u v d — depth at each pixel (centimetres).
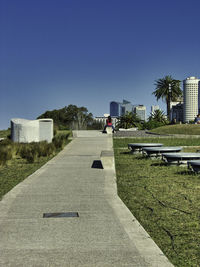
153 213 633
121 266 402
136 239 491
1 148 1625
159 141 2395
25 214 632
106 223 570
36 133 2152
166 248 464
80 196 783
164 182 941
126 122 7069
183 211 642
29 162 1447
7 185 934
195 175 1052
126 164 1331
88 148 1939
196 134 2945
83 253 440
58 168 1231
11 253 442
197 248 464
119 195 798
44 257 429
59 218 602
